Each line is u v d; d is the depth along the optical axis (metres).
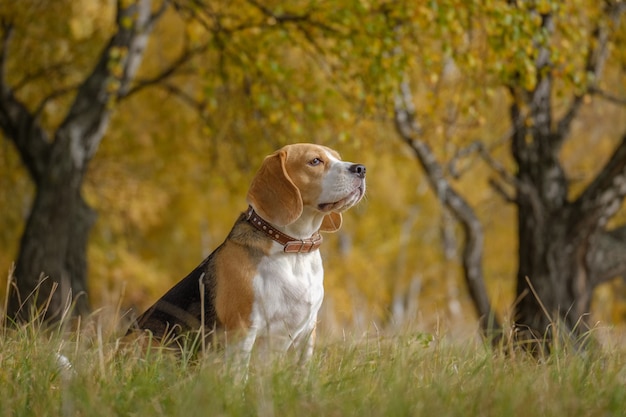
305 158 6.73
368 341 6.67
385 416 4.74
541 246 13.67
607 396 5.21
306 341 6.32
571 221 13.66
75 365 5.62
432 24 12.55
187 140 19.72
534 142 14.05
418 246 35.28
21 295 13.30
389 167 29.55
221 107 16.25
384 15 12.98
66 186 13.72
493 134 18.00
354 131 14.48
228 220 29.70
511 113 14.26
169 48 20.61
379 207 32.41
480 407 4.89
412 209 33.88
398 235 34.34
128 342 6.75
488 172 26.69
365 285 30.66
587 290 13.78
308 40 13.53
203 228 31.95
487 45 12.83
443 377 5.44
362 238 34.25
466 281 14.80
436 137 15.89
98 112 13.95
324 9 12.92
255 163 16.70
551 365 6.03
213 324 6.51
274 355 5.91
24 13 16.19
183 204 29.19
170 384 5.44
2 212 23.22
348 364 5.93
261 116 15.27
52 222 13.62
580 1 12.80
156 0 19.47
